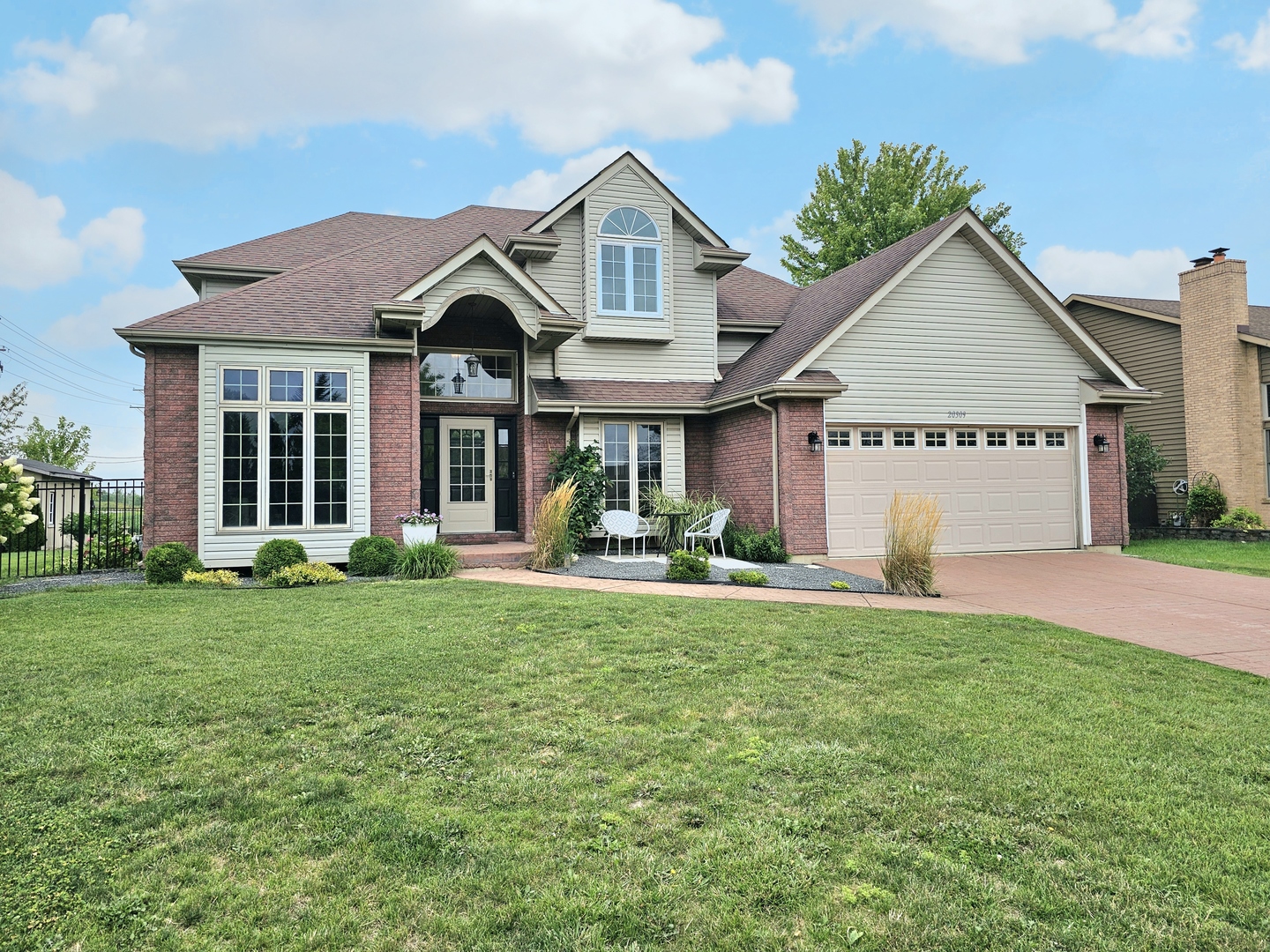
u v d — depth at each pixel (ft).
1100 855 10.43
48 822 11.02
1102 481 49.73
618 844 10.58
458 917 8.93
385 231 60.13
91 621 24.43
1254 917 8.99
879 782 12.60
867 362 45.60
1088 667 20.27
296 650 20.66
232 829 10.92
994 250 47.21
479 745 14.23
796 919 8.91
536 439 47.44
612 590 31.91
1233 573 39.96
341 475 39.19
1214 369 61.46
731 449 49.03
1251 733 15.35
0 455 82.17
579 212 50.75
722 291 60.90
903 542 33.19
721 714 15.92
